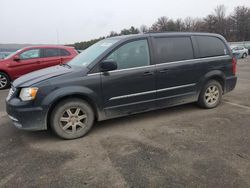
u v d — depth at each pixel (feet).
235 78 21.16
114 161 12.35
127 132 15.96
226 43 20.88
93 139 15.11
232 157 12.24
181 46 18.47
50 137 15.64
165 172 11.18
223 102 22.08
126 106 16.55
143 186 10.30
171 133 15.46
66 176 11.23
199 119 17.76
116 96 16.12
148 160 12.28
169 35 18.15
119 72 16.07
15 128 17.38
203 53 19.34
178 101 18.57
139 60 16.81
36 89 14.21
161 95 17.67
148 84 17.02
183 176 10.83
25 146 14.48
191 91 18.93
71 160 12.64
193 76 18.80
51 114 14.75
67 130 15.17
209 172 11.04
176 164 11.80
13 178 11.23
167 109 20.27
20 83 14.92
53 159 12.80
